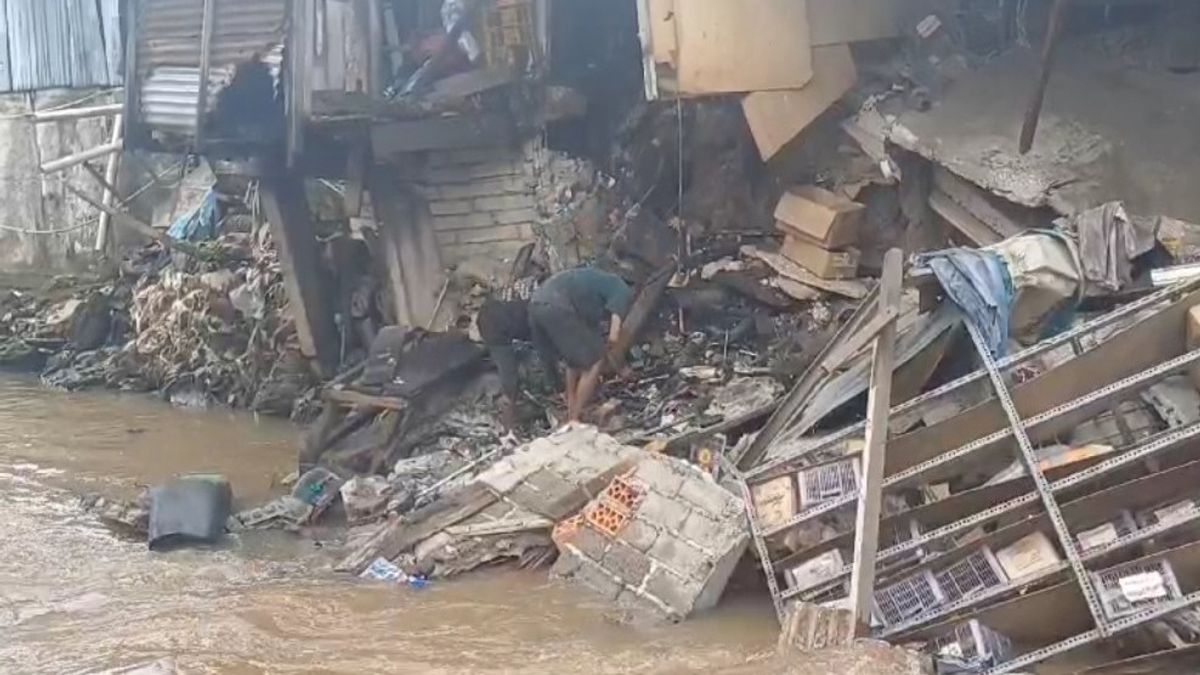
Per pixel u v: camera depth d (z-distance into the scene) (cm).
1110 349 699
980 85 1109
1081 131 1005
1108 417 711
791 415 838
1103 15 1136
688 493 811
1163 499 653
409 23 1469
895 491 722
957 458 705
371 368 1154
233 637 733
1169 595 615
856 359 807
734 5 1108
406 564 848
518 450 913
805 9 1131
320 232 1558
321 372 1444
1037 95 970
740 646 691
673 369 1109
